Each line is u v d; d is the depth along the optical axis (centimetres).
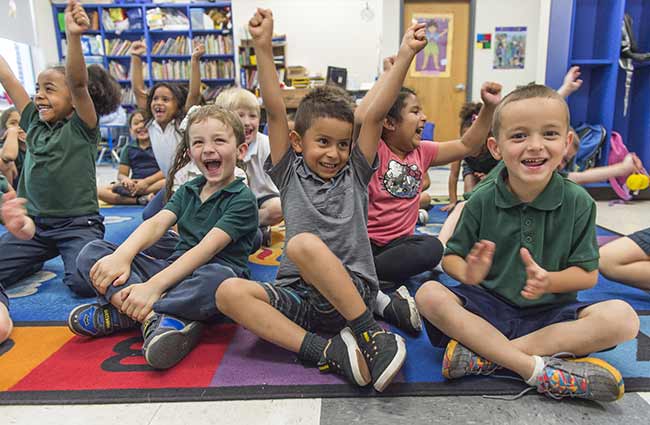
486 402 78
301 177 104
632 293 130
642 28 297
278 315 92
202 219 119
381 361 80
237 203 116
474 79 542
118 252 105
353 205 101
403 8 536
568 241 87
